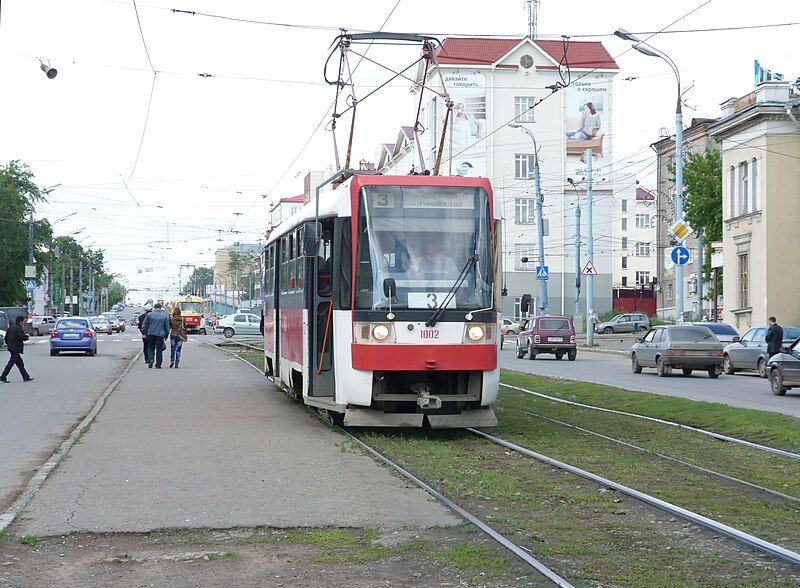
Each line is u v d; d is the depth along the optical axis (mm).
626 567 7250
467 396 14516
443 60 71938
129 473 11258
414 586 6820
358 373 14172
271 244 22391
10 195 81938
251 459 12273
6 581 6969
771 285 44750
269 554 7711
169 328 31859
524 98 73438
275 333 21156
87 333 41938
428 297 14281
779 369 23359
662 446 14195
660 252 86938
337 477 10945
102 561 7520
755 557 7559
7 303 83875
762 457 13156
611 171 75062
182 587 6848
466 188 14750
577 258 58375
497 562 7312
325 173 56250
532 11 74125
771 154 44906
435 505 9398
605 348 53844
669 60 32812
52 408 19797
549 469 11859
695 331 30844
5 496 10266
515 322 71188
